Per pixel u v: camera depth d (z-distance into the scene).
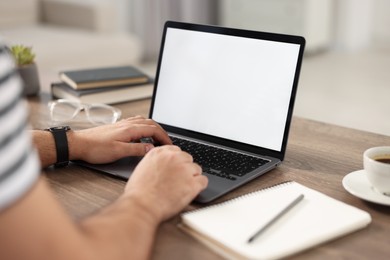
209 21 5.79
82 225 0.71
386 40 5.78
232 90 1.29
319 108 3.81
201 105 1.34
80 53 3.69
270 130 1.22
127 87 1.76
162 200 0.86
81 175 1.14
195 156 1.21
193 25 1.38
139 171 0.92
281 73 1.21
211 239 0.84
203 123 1.33
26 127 0.60
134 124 1.24
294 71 1.19
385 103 3.92
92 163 1.18
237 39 1.30
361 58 5.41
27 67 1.80
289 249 0.80
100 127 1.24
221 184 1.05
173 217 0.93
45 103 1.74
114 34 4.21
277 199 0.96
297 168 1.17
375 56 5.50
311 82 4.50
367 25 5.82
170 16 5.41
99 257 0.65
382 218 0.94
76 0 4.38
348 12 5.76
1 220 0.55
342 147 1.31
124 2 5.18
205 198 0.99
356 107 3.83
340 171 1.16
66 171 1.16
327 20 5.67
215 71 1.33
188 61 1.38
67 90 1.73
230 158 1.20
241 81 1.28
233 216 0.90
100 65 3.84
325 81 4.54
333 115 3.65
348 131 1.43
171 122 1.39
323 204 0.95
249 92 1.26
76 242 0.61
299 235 0.84
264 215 0.90
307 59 5.37
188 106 1.37
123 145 1.18
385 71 4.88
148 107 1.70
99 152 1.17
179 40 1.41
